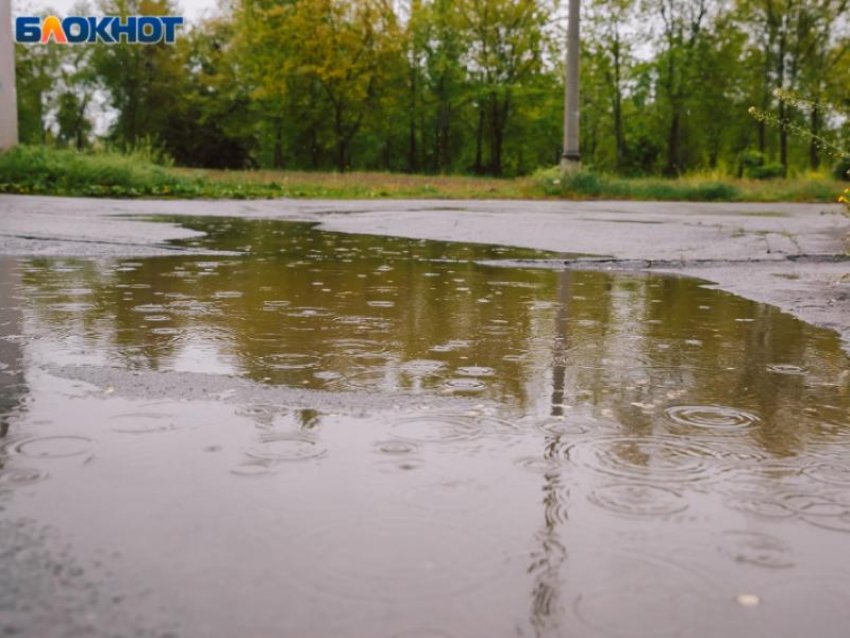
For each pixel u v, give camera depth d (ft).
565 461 4.98
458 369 7.61
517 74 154.61
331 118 154.71
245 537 3.77
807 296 13.15
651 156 158.61
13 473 4.56
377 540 3.76
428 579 3.40
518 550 3.70
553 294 13.23
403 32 146.82
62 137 176.96
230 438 5.30
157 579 3.35
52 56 167.02
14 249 19.33
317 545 3.70
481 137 166.30
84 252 18.99
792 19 123.34
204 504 4.15
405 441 5.32
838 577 3.53
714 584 3.44
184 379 6.95
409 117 165.58
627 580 3.44
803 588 3.43
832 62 122.93
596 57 139.74
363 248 21.56
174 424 5.59
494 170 161.07
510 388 6.90
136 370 7.28
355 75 143.64
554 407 6.30
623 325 10.33
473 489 4.45
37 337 8.84
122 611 3.10
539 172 67.87
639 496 4.42
